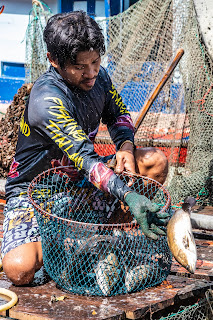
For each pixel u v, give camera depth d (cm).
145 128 569
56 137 267
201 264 316
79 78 272
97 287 264
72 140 263
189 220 231
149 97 415
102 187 254
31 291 272
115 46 614
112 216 318
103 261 266
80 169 262
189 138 561
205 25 563
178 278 293
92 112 305
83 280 278
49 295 265
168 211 279
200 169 525
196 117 547
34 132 286
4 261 279
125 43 607
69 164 301
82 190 313
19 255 275
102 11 1179
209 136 536
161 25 575
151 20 582
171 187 504
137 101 593
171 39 570
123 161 307
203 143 538
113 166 311
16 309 247
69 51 256
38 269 284
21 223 288
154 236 233
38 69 675
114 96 330
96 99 306
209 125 537
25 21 1191
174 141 569
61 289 274
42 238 271
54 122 267
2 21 1198
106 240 269
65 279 269
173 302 260
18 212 294
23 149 299
